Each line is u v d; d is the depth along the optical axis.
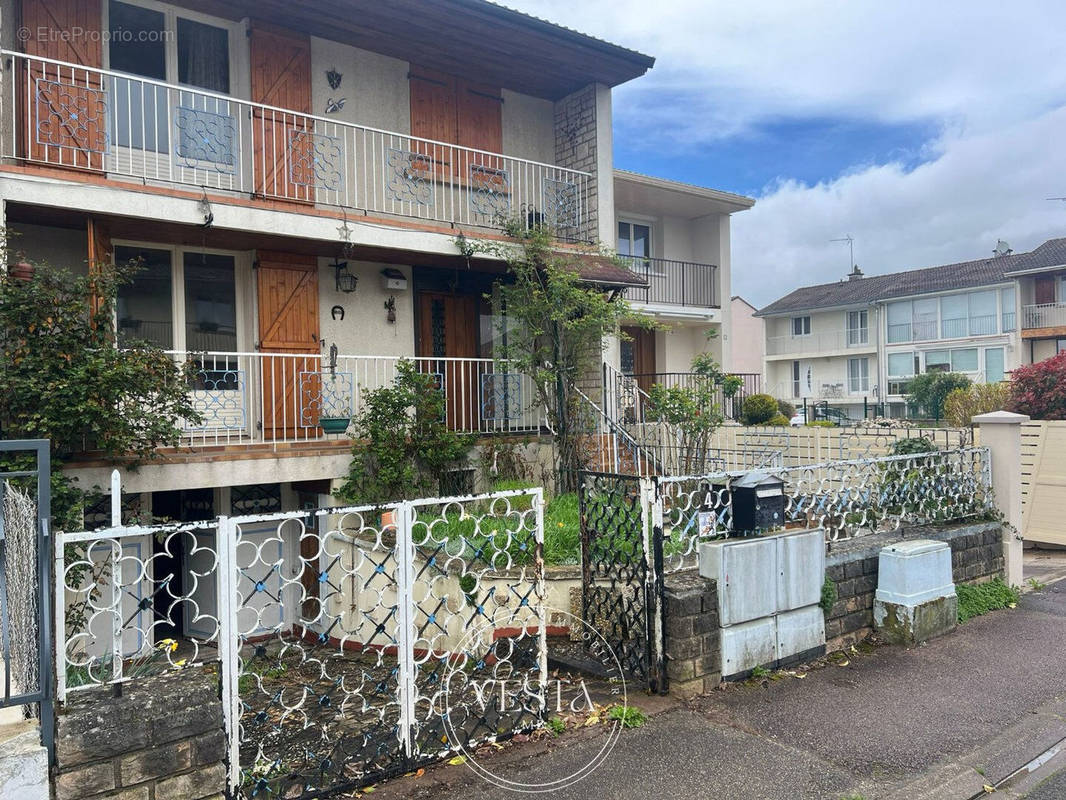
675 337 18.48
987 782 4.13
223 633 3.54
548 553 7.08
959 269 35.66
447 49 10.86
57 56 8.39
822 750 4.39
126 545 8.33
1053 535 10.37
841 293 38.38
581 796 3.85
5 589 3.65
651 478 5.17
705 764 4.20
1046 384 13.09
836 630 6.16
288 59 9.97
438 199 11.34
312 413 9.99
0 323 6.42
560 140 12.68
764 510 5.67
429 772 4.07
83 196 7.48
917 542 6.69
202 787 3.33
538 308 10.16
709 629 5.23
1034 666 5.80
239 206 8.46
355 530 8.02
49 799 3.00
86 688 3.29
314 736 4.27
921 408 30.48
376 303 10.85
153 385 6.96
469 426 11.65
